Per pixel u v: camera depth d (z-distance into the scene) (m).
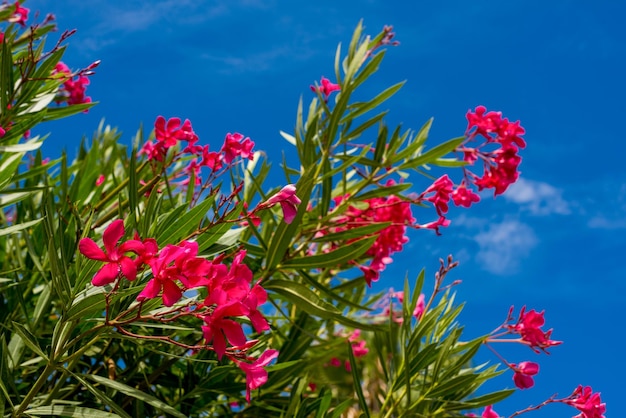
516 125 3.27
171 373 3.12
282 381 3.23
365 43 3.37
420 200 3.30
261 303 1.71
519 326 3.04
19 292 2.76
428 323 3.09
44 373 1.94
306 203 2.92
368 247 3.05
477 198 3.32
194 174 2.87
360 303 4.24
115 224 1.52
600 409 2.86
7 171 2.72
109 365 2.85
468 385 3.01
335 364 4.26
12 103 2.88
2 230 2.19
